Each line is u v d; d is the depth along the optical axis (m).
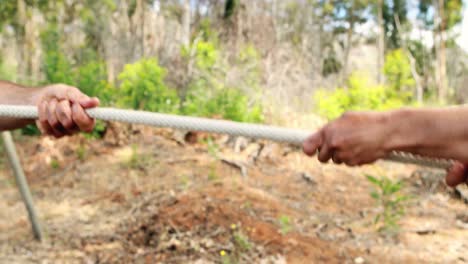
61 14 14.16
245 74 8.90
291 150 6.18
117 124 6.32
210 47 8.64
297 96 10.20
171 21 14.95
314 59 14.93
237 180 4.96
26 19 12.87
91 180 5.07
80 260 3.40
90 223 4.02
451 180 1.01
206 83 8.25
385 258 3.35
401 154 1.05
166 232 3.56
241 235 3.40
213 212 3.73
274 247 3.36
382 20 20.86
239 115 7.25
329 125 0.96
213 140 6.35
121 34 14.35
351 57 22.86
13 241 3.73
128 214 4.07
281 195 4.67
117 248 3.52
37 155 5.84
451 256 3.42
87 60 12.54
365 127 0.91
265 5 13.33
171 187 4.63
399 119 0.89
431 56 19.84
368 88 8.11
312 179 5.26
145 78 7.11
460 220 4.14
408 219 4.13
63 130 1.52
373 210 4.36
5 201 4.65
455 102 17.03
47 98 1.51
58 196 4.74
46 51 9.70
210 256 3.27
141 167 5.37
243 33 12.64
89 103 1.44
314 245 3.46
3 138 3.44
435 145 0.85
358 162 0.94
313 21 17.39
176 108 7.39
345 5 20.09
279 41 12.95
